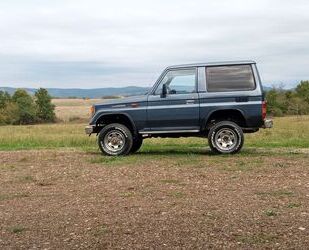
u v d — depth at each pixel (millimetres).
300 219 6203
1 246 5566
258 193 7789
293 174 9406
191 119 12695
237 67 12547
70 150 15062
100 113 13203
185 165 10922
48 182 9414
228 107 12445
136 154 13375
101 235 5844
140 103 12961
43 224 6398
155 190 8305
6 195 8297
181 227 6023
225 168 10344
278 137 20109
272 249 5203
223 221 6211
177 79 12875
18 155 13617
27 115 101312
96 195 8070
